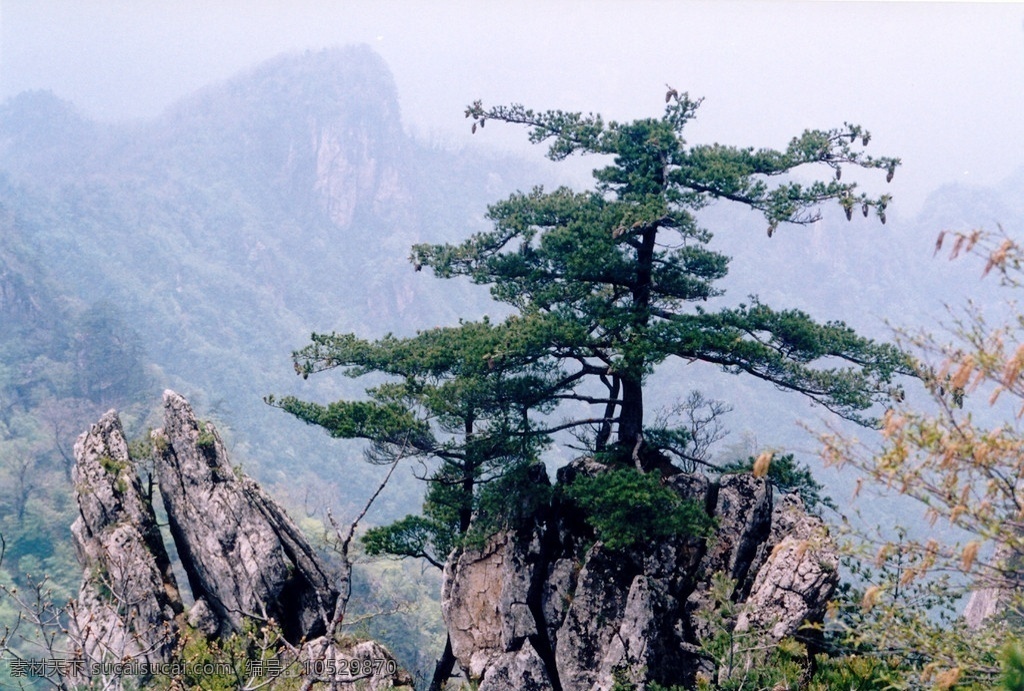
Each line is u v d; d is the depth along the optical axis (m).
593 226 28.80
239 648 24.84
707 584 26.05
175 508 28.25
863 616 20.84
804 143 29.17
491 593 28.42
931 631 17.31
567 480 28.97
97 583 26.19
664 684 24.78
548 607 27.39
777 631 22.30
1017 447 14.52
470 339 29.08
